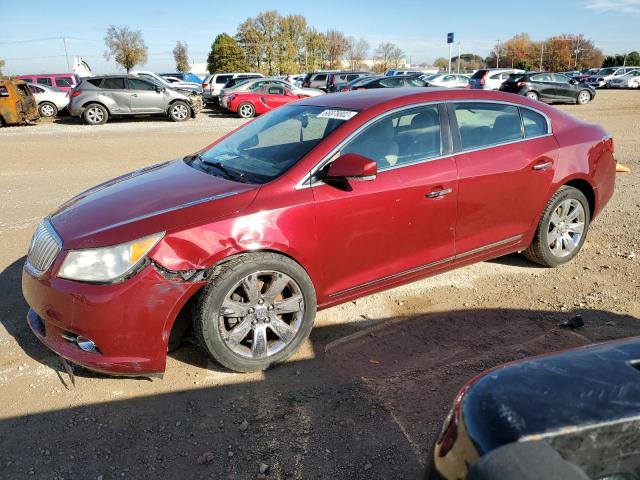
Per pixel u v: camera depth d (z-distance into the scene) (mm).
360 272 3646
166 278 2979
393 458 2629
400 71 42656
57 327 3078
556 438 1384
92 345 3016
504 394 1549
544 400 1503
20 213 6750
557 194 4555
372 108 3738
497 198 4152
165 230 2990
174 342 3303
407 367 3393
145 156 11188
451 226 3969
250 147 3967
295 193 3324
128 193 3520
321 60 72375
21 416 2945
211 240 3049
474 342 3672
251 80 20734
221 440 2764
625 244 5461
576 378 1589
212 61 66312
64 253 3010
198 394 3137
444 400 3051
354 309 4184
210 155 4188
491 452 1345
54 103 20172
